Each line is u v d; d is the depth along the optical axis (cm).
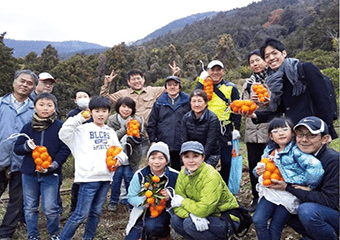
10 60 2770
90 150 324
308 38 6650
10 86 2641
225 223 296
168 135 413
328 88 286
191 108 392
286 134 265
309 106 296
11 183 350
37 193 327
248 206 431
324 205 246
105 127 351
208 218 300
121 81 5466
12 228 346
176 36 15512
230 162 412
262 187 279
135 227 324
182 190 312
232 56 6062
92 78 5544
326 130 249
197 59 6488
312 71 286
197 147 292
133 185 328
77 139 326
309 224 244
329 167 246
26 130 332
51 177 323
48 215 321
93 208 332
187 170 304
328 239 244
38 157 308
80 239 366
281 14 11544
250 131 403
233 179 401
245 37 10988
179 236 354
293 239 319
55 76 4947
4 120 348
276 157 270
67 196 569
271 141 288
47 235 375
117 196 453
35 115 331
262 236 270
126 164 434
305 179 254
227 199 308
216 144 368
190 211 292
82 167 318
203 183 294
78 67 5534
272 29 10194
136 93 499
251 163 411
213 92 417
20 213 352
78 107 439
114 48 5659
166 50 7169
